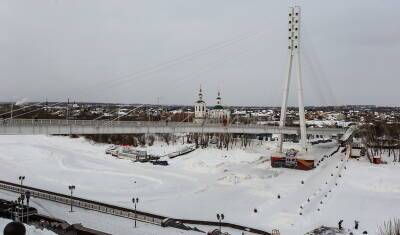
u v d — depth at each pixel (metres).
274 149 199.75
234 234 69.38
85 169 138.12
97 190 104.75
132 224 69.94
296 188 108.06
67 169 137.62
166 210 84.81
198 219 77.50
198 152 175.12
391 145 199.25
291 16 173.75
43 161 154.75
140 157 160.75
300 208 86.38
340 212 83.56
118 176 125.56
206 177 127.12
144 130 124.56
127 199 94.94
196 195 101.06
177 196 99.75
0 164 144.38
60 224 59.56
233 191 105.31
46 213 74.94
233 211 85.06
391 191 105.06
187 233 64.75
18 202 72.31
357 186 111.12
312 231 68.56
